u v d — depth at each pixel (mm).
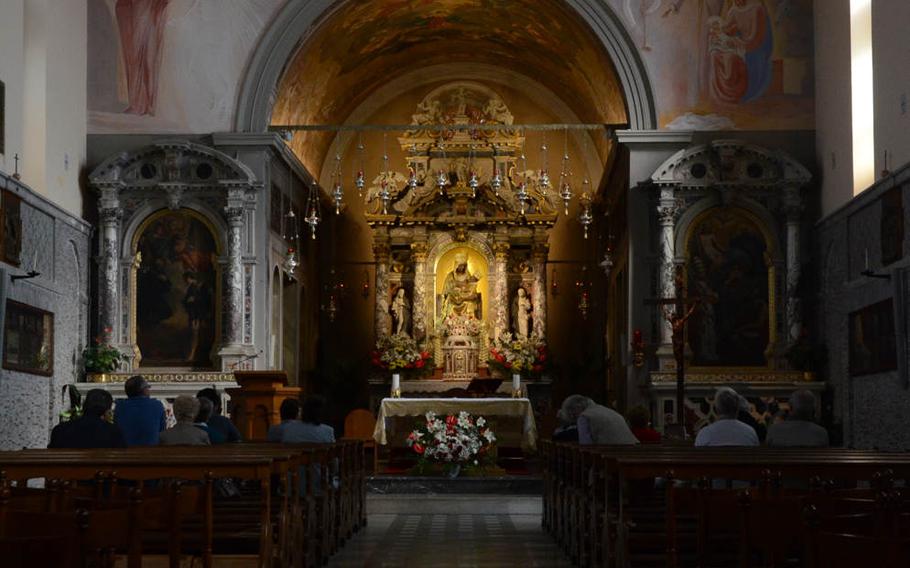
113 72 26609
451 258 33281
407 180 33219
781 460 9336
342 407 33094
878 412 21312
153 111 26562
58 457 9859
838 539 4930
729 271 25859
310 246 33188
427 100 33938
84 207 26156
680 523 10922
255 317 26219
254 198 26422
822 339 25344
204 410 14812
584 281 33656
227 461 9461
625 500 10164
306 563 12430
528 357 31859
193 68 26641
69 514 6109
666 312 25547
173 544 7949
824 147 25484
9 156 20797
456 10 30906
